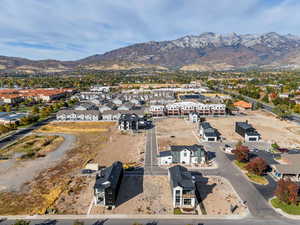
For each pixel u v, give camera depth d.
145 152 73.81
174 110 129.75
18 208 43.97
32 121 113.12
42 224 39.50
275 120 116.12
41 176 57.19
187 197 44.03
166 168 62.03
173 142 83.56
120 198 47.44
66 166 63.25
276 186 52.06
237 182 54.06
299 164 57.59
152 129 101.50
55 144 81.75
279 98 159.00
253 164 56.56
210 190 50.53
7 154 71.69
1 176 57.09
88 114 121.38
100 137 90.31
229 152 73.38
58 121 117.94
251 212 42.78
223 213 42.47
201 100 168.25
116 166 54.50
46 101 175.88
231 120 117.06
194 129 101.00
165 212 42.75
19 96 173.62
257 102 157.00
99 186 43.78
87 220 40.47
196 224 39.47
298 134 92.44
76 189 50.94
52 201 45.94
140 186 52.34
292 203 44.78
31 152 73.44
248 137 84.44
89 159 68.12
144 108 151.75
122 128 100.75
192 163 64.88
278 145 79.94
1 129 91.25
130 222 39.94
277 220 40.53
